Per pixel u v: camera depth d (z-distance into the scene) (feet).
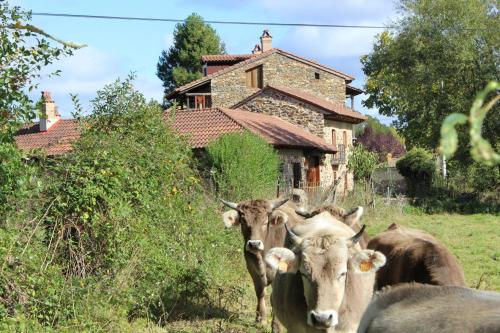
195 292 36.06
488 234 71.20
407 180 119.24
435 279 23.06
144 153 37.58
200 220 39.68
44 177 31.12
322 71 146.92
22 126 27.40
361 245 27.68
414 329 11.96
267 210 33.47
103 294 29.91
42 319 27.22
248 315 35.04
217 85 144.97
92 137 34.63
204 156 72.90
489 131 104.42
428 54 114.62
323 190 88.94
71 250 30.42
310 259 19.53
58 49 26.76
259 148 74.02
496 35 108.88
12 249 26.12
